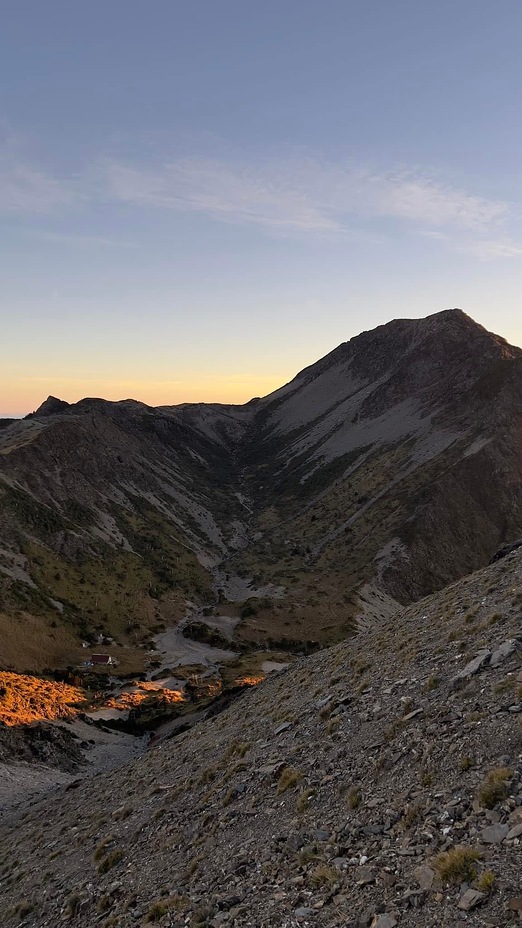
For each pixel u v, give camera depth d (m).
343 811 13.71
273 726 24.23
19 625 105.19
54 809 32.28
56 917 16.38
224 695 70.44
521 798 10.42
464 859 9.42
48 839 25.73
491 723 13.51
